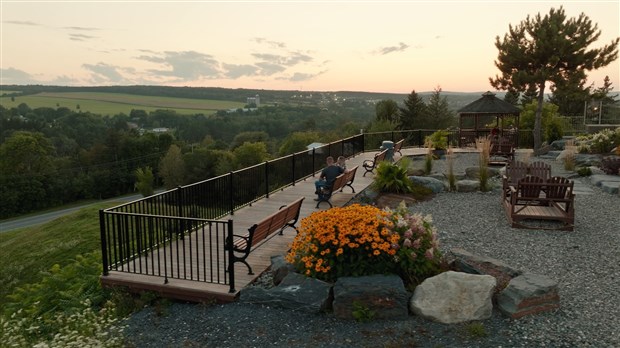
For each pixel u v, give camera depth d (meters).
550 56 22.36
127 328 5.80
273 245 8.28
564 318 5.49
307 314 5.74
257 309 5.94
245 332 5.41
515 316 5.42
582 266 7.52
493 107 22.45
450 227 10.09
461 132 24.59
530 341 4.95
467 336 5.08
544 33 21.98
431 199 12.95
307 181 15.00
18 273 16.72
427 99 59.69
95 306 6.67
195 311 6.10
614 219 10.52
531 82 22.38
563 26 22.17
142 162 84.62
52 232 20.06
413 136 28.72
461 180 14.96
